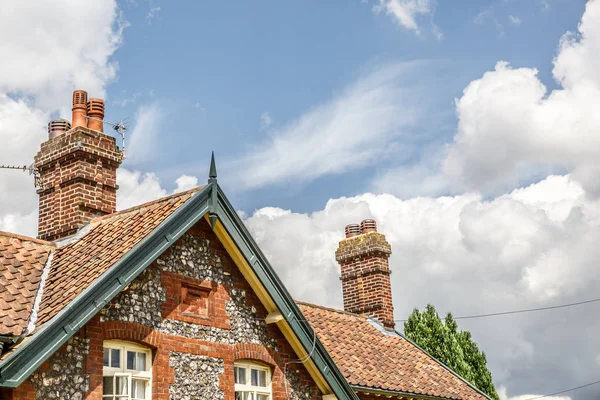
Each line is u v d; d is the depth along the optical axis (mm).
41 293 13383
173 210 14508
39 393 11914
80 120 17250
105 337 13078
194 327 14648
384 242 25938
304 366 16688
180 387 14062
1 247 14555
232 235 15352
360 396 19609
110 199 17047
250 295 16016
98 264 13438
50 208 16797
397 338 24453
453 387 22281
